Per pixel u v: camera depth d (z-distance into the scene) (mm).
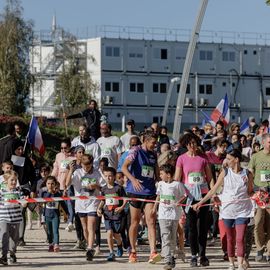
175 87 130125
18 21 106500
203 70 130500
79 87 121250
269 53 132750
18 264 22125
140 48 128875
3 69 104562
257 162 23438
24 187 24344
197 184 21484
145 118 129000
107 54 127250
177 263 22547
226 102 40406
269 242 23188
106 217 23344
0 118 66625
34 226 33125
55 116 119125
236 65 131875
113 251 23219
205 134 32812
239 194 20344
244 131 41062
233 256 20766
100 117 35375
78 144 28500
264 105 132250
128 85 128250
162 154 25422
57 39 127000
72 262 22641
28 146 25266
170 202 21234
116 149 29281
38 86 119938
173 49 130250
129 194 22359
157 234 25844
